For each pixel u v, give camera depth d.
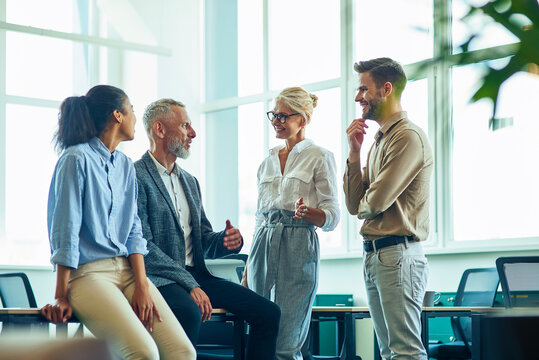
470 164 5.58
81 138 2.45
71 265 2.28
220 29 8.00
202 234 3.15
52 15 7.77
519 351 0.73
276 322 2.97
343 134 6.65
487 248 5.28
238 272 4.59
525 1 0.60
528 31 0.60
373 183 2.71
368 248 2.82
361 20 6.58
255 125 7.52
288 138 3.26
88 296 2.31
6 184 7.15
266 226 3.19
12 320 2.22
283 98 3.21
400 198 2.75
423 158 2.73
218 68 7.98
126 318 2.27
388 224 2.74
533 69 0.60
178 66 7.98
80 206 2.34
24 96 7.39
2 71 7.30
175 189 3.05
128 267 2.50
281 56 7.36
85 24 8.03
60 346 0.44
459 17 0.64
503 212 5.41
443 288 5.51
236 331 3.02
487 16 0.62
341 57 6.72
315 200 3.16
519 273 3.76
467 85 0.63
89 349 0.45
